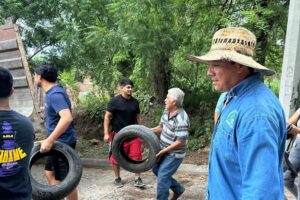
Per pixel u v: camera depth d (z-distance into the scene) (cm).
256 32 777
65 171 408
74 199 429
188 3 819
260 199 158
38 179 634
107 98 1034
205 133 830
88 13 832
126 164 510
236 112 176
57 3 825
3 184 221
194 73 966
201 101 927
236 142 174
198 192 567
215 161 188
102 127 941
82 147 847
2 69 234
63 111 386
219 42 190
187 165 686
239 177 176
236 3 827
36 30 845
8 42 509
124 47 761
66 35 816
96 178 650
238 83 185
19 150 231
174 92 461
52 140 382
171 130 463
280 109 178
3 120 226
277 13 777
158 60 879
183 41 830
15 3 789
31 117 506
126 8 731
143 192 572
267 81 863
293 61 548
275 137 166
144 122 941
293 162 396
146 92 1023
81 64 905
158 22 752
